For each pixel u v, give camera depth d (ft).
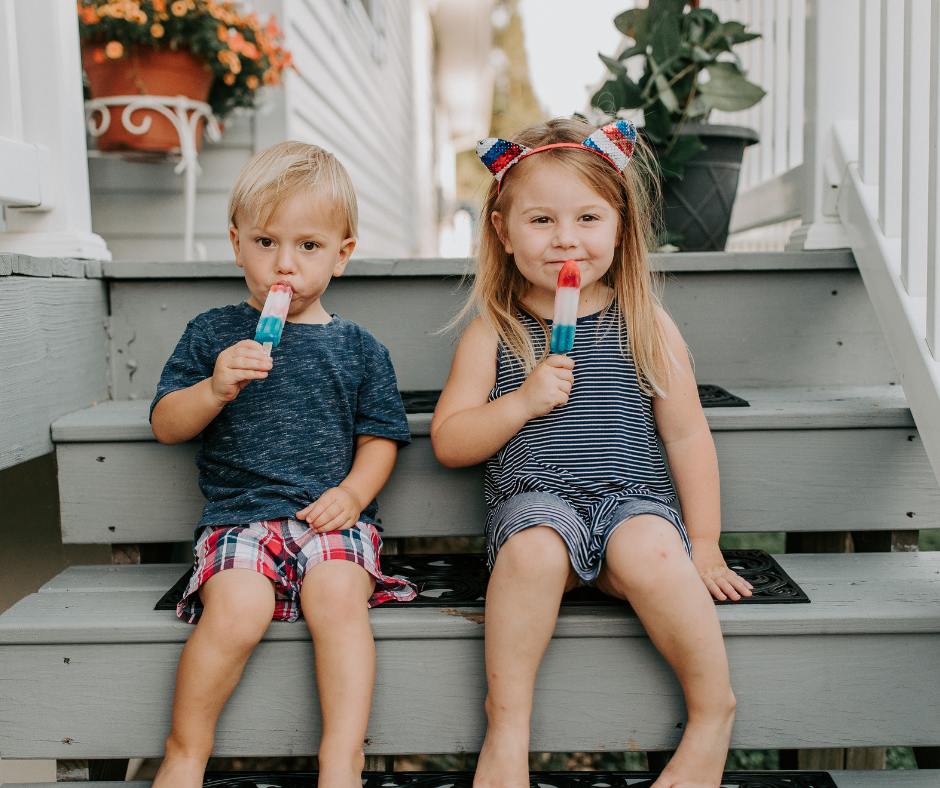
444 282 6.61
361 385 5.31
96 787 4.41
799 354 6.77
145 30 8.88
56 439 5.48
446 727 4.49
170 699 4.45
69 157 6.37
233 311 5.31
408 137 33.53
